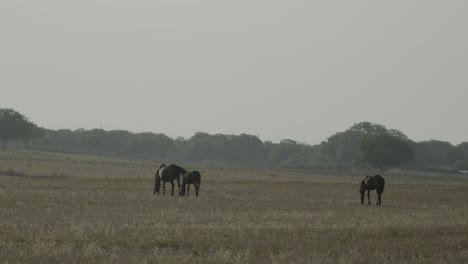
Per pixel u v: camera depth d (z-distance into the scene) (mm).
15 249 35875
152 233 43219
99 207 62219
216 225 48438
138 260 33375
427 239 43469
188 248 38188
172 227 46844
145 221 50438
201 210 62219
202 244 39344
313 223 51875
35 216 52688
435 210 69938
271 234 44219
